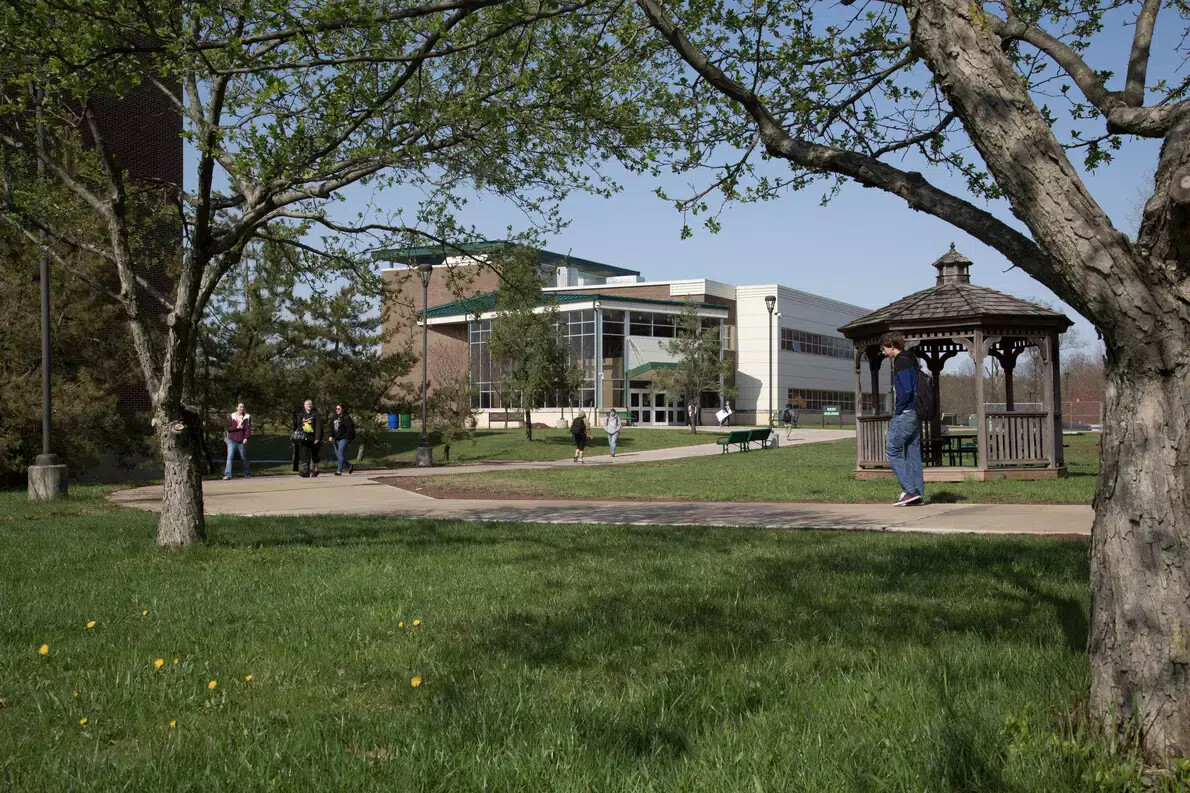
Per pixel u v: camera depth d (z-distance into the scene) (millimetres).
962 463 21688
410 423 55344
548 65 7797
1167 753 3160
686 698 4145
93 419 20922
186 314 9469
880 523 11367
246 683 4605
